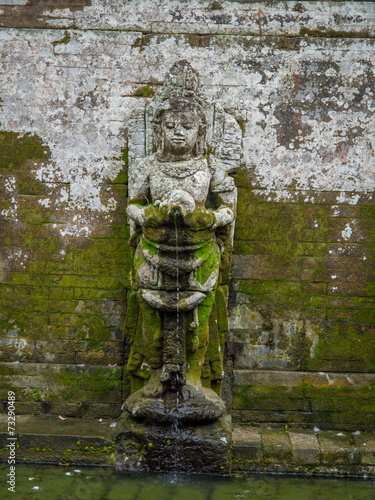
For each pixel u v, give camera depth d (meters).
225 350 4.73
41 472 4.09
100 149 4.72
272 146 4.69
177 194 3.84
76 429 4.41
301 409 4.67
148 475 4.04
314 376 4.67
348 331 4.70
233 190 4.34
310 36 4.66
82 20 4.69
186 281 3.99
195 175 4.15
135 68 4.69
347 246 4.70
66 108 4.71
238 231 4.71
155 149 4.41
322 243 4.71
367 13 4.65
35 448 4.26
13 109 4.72
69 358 4.77
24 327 4.81
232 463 4.20
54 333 4.78
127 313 4.41
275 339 4.72
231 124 4.41
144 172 4.26
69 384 4.72
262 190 4.70
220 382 4.49
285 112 4.68
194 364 4.19
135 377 4.46
